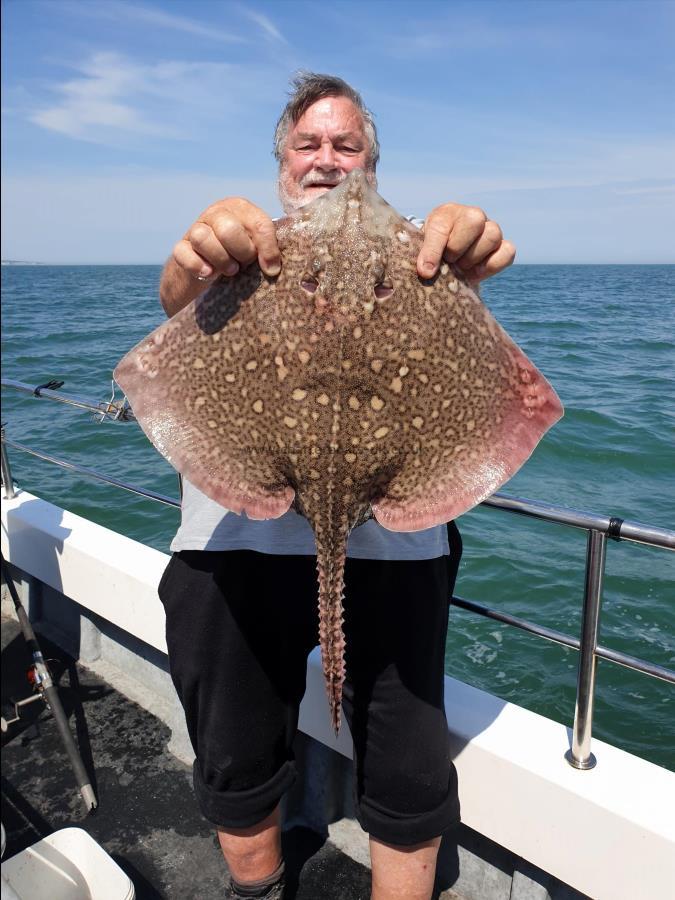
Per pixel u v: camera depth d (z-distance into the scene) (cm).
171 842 245
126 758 284
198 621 183
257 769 189
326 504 146
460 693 226
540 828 193
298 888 226
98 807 260
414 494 148
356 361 138
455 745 207
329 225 139
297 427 143
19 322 2427
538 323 2122
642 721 430
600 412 1019
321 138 206
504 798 199
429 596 179
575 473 802
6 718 308
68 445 940
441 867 228
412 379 141
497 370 144
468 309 142
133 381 150
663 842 173
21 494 382
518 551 629
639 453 857
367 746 183
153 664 316
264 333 141
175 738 287
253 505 150
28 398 1205
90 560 311
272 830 200
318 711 235
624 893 182
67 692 323
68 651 353
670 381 1241
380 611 176
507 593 566
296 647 186
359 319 137
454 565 202
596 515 183
